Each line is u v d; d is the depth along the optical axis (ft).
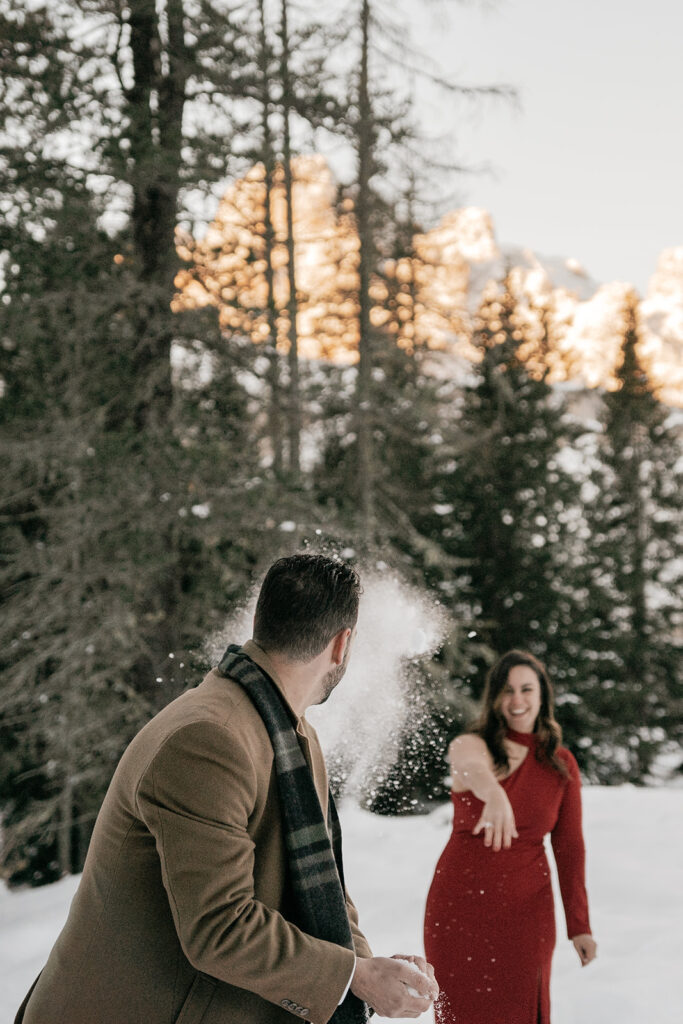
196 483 25.17
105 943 4.69
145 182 24.61
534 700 10.02
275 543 24.97
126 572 24.64
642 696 67.82
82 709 26.30
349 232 42.70
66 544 25.45
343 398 31.53
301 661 5.13
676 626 72.28
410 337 44.73
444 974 9.43
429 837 20.58
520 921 9.43
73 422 25.35
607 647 65.87
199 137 25.68
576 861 10.18
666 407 84.33
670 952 13.34
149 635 25.82
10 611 26.35
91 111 24.77
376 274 43.34
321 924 4.81
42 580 26.05
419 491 50.93
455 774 9.73
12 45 23.76
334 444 35.86
